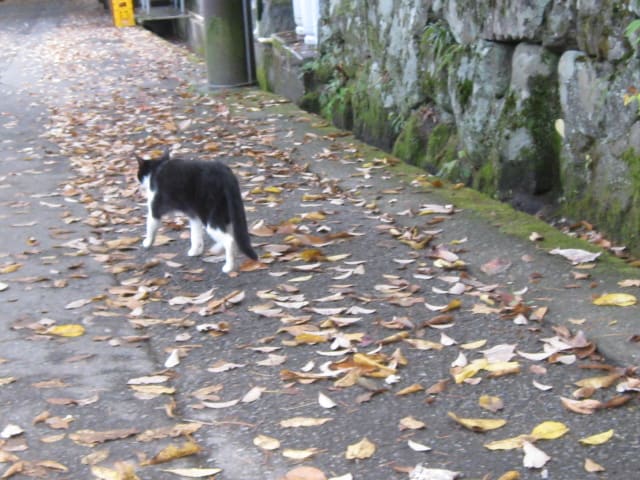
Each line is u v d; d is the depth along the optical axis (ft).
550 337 13.53
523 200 20.04
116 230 20.35
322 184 22.89
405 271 16.69
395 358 13.01
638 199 16.62
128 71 48.98
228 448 11.04
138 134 31.04
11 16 96.68
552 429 10.94
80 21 86.53
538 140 19.57
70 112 36.35
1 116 36.32
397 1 26.00
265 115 32.55
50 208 22.39
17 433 11.46
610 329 13.39
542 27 18.99
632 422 11.07
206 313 15.25
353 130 29.37
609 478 9.96
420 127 24.79
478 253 17.16
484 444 10.78
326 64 32.76
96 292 16.62
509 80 20.66
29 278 17.34
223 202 16.76
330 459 10.66
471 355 13.16
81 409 12.15
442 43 23.35
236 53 39.24
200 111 34.60
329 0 32.48
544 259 16.39
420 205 20.31
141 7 83.76
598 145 17.81
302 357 13.47
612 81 17.16
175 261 18.08
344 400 12.07
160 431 11.45
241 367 13.25
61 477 10.52
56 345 14.33
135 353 13.98
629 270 15.60
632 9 16.33
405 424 11.26
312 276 16.74
